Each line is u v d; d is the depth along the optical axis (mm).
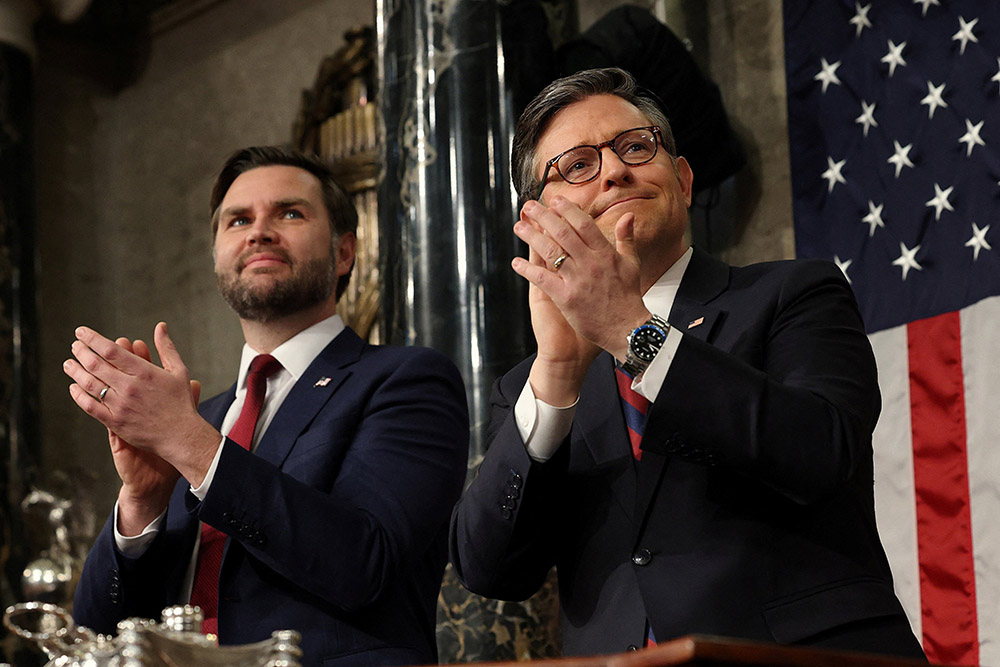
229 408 4238
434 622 3902
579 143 3189
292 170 4547
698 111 7094
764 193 7457
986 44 6309
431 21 6461
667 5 7793
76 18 10875
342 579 3418
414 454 3773
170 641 2080
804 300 2926
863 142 6793
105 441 11109
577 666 1745
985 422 5949
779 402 2562
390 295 6477
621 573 2766
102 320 11383
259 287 4203
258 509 3387
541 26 6676
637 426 2926
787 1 7270
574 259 2631
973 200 6215
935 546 6047
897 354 6391
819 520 2693
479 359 6070
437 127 6359
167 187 11375
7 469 9422
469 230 6223
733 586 2609
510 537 2857
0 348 9602
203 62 11312
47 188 11289
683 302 3061
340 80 9445
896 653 2496
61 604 8633
